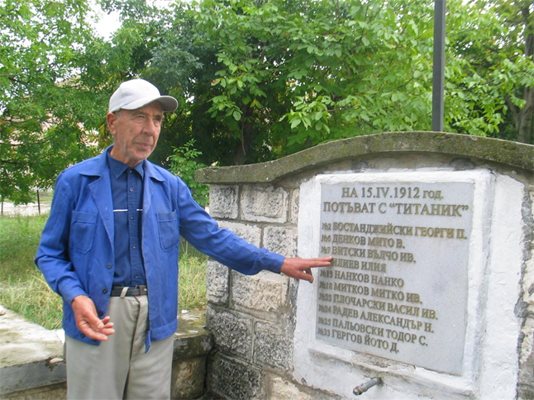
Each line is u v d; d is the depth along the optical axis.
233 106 7.00
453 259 2.01
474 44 8.94
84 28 7.79
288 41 7.04
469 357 1.95
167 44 7.63
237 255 2.34
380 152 2.22
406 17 6.51
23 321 3.11
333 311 2.43
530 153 1.80
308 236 2.56
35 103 7.11
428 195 2.08
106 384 2.01
